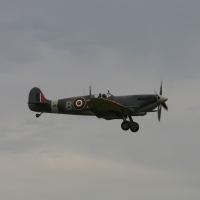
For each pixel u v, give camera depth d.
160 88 101.31
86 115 103.50
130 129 99.12
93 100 91.69
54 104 105.00
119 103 99.00
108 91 100.50
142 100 98.38
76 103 102.69
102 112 97.19
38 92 108.31
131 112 96.31
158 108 99.00
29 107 107.19
